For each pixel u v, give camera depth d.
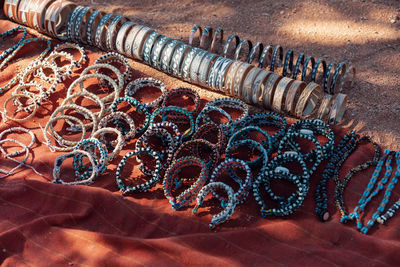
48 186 1.14
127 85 1.35
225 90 1.32
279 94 1.26
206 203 1.14
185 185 1.18
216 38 1.47
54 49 1.42
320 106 1.26
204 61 1.32
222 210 1.13
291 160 1.16
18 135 1.29
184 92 1.30
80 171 1.21
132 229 1.11
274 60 1.33
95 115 1.28
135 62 1.41
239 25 1.52
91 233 1.08
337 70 1.29
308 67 1.39
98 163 1.20
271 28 1.50
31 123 1.31
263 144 1.20
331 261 1.04
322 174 1.17
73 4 1.46
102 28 1.40
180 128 1.28
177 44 1.35
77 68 1.39
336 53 1.41
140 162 1.21
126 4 1.61
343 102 1.26
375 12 1.50
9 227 1.10
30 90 1.37
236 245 1.07
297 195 1.13
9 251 1.08
